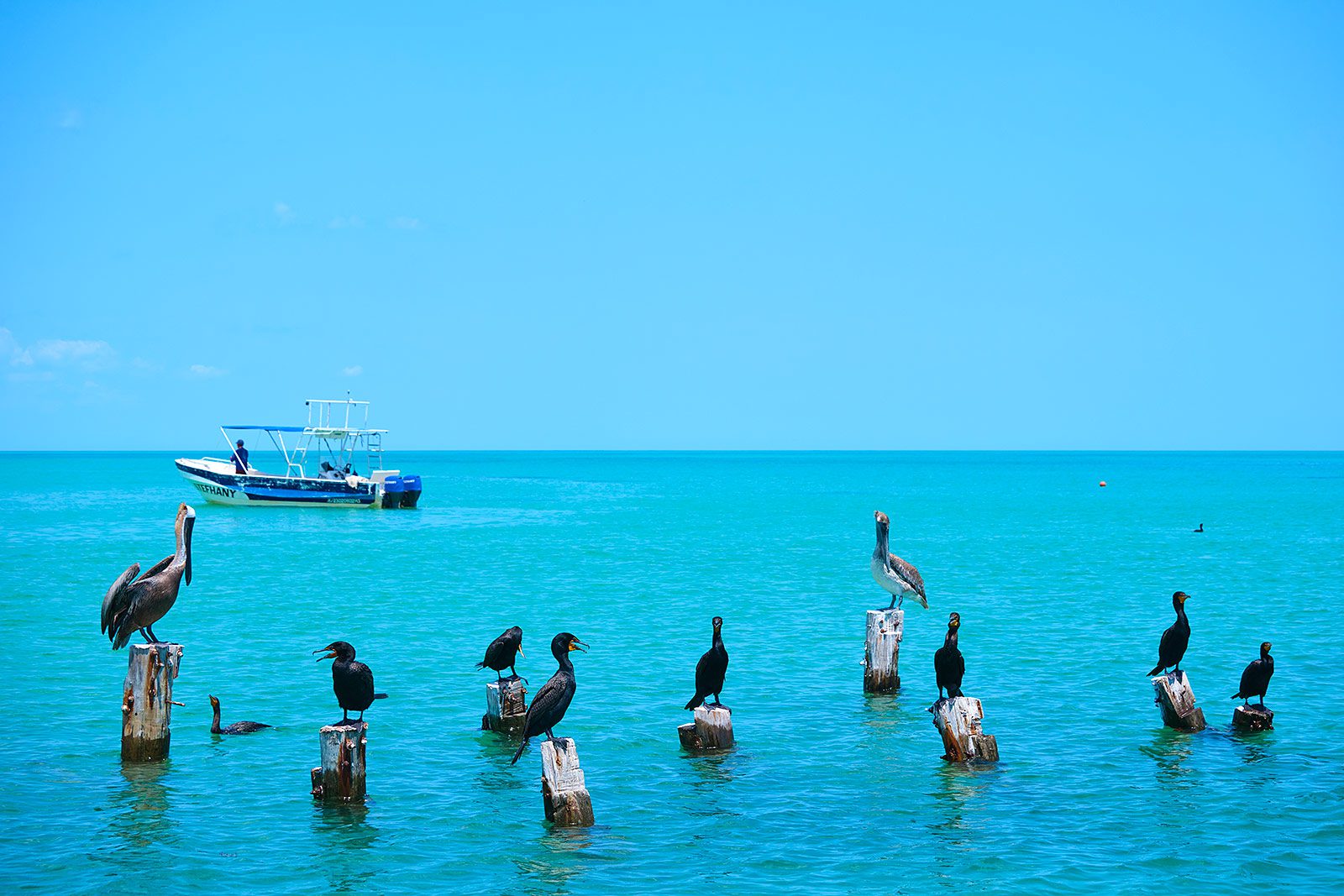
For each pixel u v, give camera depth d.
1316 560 53.91
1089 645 31.30
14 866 15.55
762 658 29.78
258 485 89.19
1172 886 15.03
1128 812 17.78
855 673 27.86
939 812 17.88
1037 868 15.66
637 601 40.25
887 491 144.75
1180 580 46.06
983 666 28.52
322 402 89.69
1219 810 17.86
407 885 15.16
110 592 19.52
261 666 28.45
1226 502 110.38
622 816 17.77
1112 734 22.17
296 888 15.03
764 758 20.77
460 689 26.06
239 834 16.84
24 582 45.41
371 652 30.27
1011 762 20.41
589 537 69.12
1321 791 18.69
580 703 24.78
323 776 17.97
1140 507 102.12
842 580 46.62
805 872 15.62
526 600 40.41
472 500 121.62
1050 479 194.38
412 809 18.00
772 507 106.12
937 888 15.00
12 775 19.28
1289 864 15.75
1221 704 24.59
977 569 50.62
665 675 27.61
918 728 22.77
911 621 35.97
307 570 50.03
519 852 16.28
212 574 48.66
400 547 61.72
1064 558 55.78
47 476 191.25
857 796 18.67
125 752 19.92
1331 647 30.61
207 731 22.19
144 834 16.73
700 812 17.94
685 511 99.88
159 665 19.95
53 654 29.73
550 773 17.36
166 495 123.38
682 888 15.09
